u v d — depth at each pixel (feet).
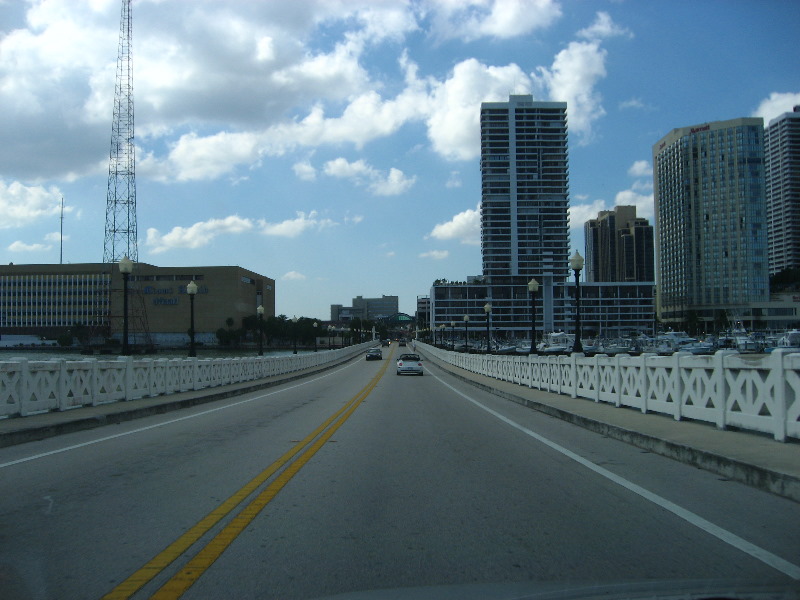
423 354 321.93
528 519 21.58
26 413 46.39
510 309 615.16
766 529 19.90
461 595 13.73
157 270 526.98
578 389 63.98
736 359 35.17
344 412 59.52
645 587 13.88
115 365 59.41
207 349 435.94
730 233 517.55
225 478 28.66
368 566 16.92
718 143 524.93
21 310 464.65
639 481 27.43
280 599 14.75
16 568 16.98
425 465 31.81
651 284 600.80
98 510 22.93
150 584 15.80
